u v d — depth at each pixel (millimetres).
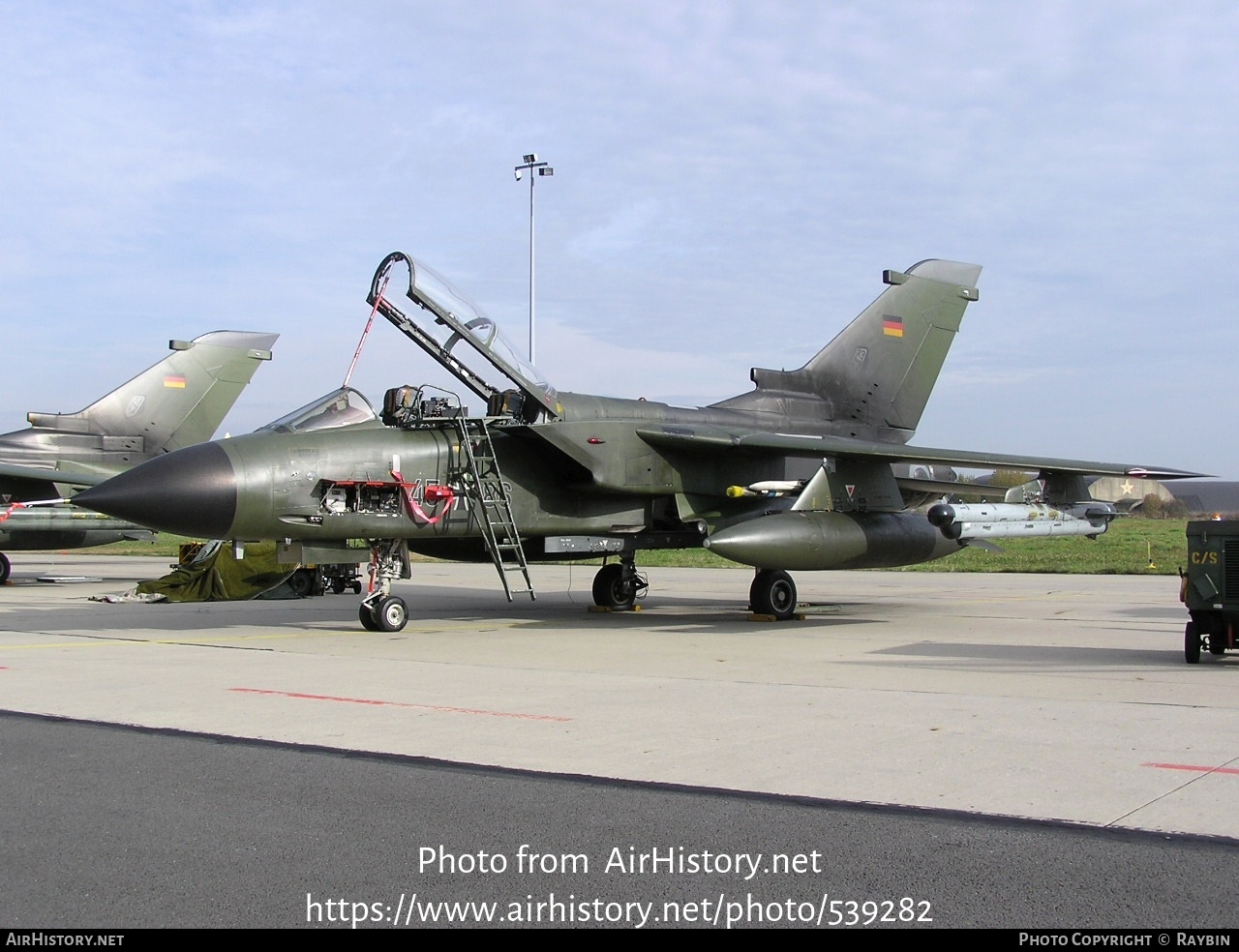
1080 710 7738
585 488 14508
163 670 9859
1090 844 4742
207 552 20766
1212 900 4121
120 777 5934
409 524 13383
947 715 7551
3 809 5359
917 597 20172
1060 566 30484
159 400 27656
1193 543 10195
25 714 7684
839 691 8641
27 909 4105
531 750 6496
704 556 38500
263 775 5949
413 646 11906
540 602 18969
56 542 25219
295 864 4590
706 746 6574
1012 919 3979
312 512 12656
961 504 14672
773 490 14883
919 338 18734
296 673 9672
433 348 13797
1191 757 6262
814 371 17531
